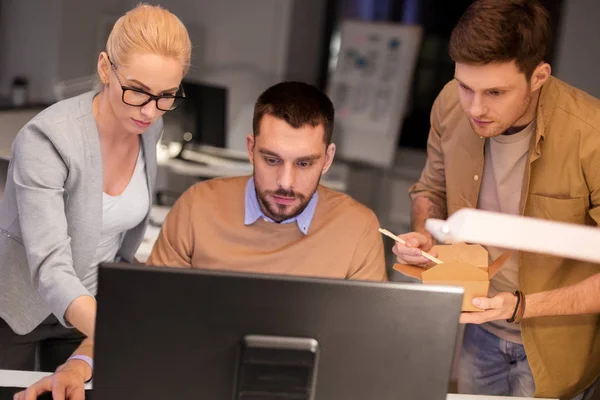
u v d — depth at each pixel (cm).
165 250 187
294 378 123
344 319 124
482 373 221
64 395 157
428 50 608
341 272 186
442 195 224
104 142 188
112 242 201
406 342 126
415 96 616
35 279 168
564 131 189
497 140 197
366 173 613
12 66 552
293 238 184
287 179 161
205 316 121
